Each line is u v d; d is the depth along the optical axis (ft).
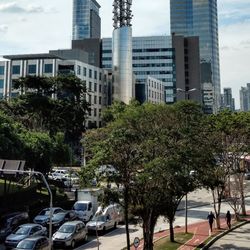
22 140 152.97
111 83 421.59
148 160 75.87
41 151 164.14
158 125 108.27
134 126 102.73
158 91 515.50
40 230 103.24
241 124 135.13
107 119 240.53
